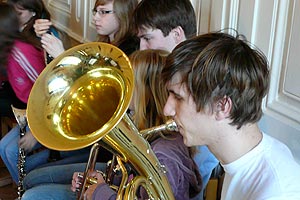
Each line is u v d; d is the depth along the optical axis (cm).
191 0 217
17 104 253
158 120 161
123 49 242
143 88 160
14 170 249
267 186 108
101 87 150
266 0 179
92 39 310
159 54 162
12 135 253
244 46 116
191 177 155
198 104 111
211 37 118
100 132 133
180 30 202
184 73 113
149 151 140
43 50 246
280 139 181
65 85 152
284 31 175
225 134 113
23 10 260
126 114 137
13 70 243
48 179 210
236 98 110
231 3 194
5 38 228
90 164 166
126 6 245
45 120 147
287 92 177
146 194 150
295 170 111
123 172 144
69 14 339
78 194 169
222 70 110
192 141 118
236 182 115
